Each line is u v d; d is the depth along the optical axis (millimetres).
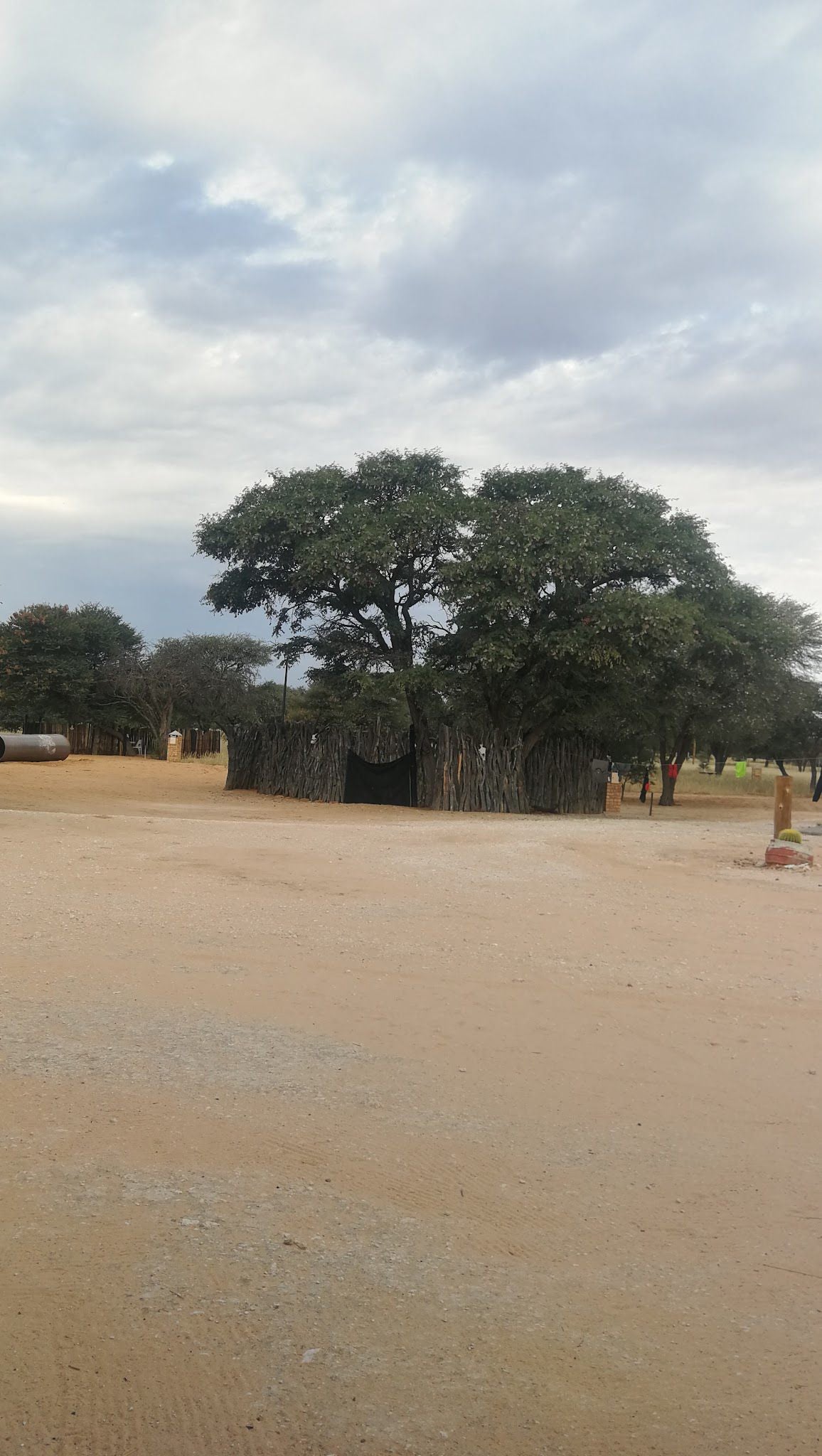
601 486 32500
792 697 42188
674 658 32688
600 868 14914
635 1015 7980
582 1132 5766
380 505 33062
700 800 42625
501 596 29516
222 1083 6129
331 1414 3348
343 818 26078
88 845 14633
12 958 8578
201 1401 3367
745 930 11156
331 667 36438
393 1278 4156
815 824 25109
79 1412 3291
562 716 34156
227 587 34969
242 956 9023
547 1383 3559
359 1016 7598
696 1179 5238
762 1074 6801
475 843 16953
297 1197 4789
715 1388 3586
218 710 62656
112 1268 4062
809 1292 4238
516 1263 4355
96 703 63281
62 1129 5328
